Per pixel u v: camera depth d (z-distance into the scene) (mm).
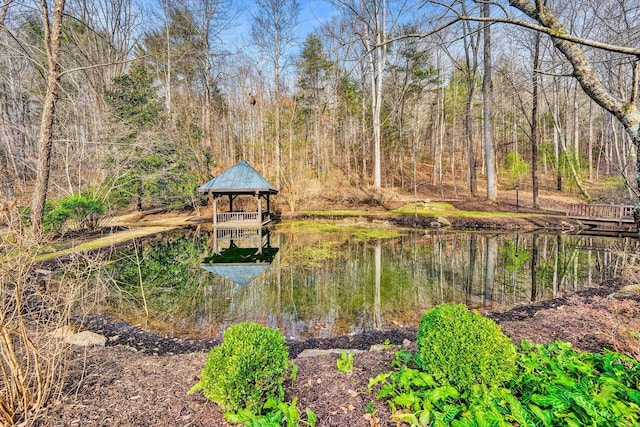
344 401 2293
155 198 16906
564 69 4164
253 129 27828
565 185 22234
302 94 25750
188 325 5141
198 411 2250
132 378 2762
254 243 12328
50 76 6715
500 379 2074
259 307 5938
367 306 5891
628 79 6121
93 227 11938
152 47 20062
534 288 6656
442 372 2186
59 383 2574
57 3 6652
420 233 13914
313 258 9828
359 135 27078
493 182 18500
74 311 5270
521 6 2188
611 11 5332
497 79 24422
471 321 2338
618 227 13188
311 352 3570
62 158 11086
